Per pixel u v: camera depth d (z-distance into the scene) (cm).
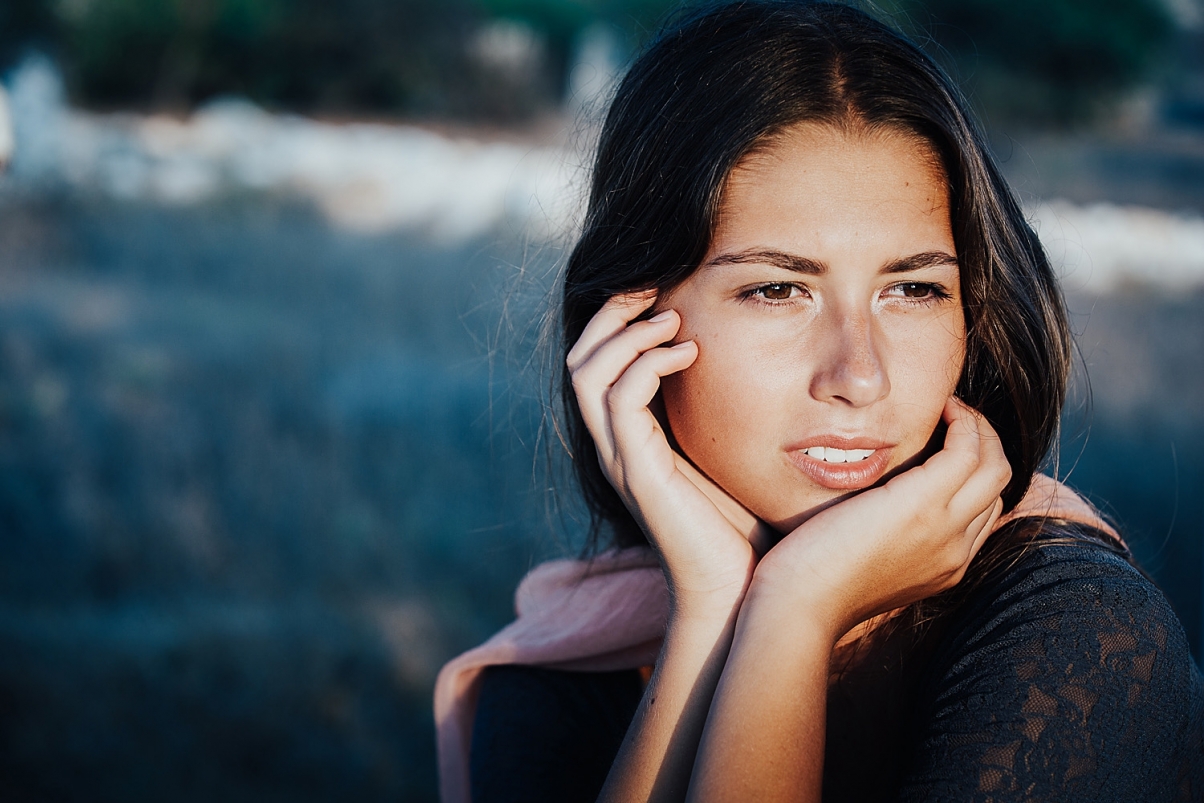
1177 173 1889
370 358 634
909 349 120
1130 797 105
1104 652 109
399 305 742
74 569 400
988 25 2575
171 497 451
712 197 117
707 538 127
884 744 131
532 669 156
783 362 119
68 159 1064
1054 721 106
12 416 512
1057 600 113
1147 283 910
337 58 2262
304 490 463
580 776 147
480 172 1188
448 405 556
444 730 166
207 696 334
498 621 381
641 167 127
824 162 116
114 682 336
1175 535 422
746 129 116
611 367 128
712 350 122
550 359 165
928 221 118
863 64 118
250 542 424
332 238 948
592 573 157
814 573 119
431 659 357
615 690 154
